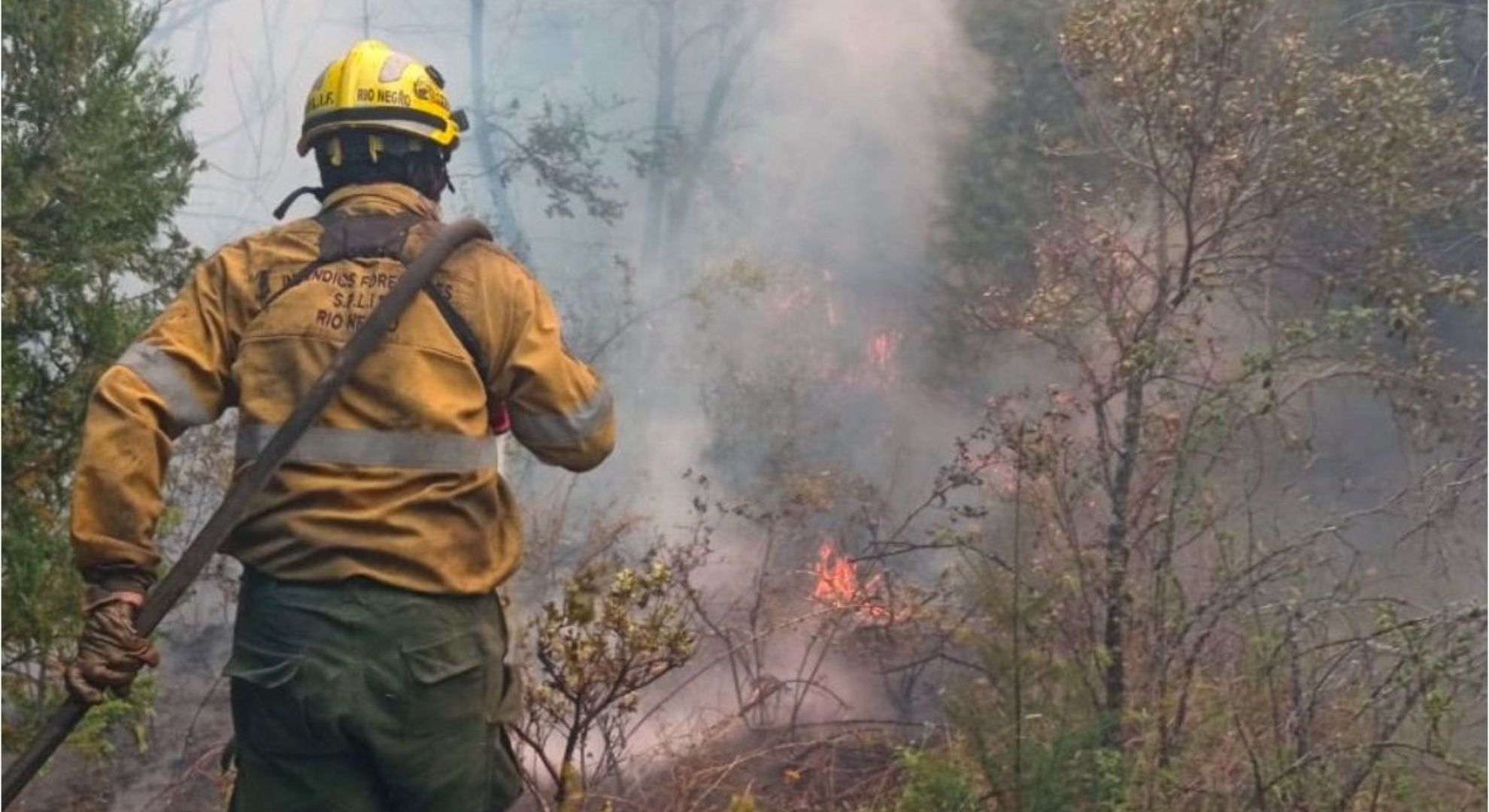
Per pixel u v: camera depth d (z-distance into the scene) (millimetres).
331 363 2258
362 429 2246
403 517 2232
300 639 2201
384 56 2471
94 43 4793
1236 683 4762
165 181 5117
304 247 2334
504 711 2367
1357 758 4543
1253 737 4578
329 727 2180
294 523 2217
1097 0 5215
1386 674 5023
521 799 5258
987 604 4648
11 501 4570
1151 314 5164
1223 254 5188
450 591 2252
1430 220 5539
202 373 2260
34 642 4645
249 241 2365
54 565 4609
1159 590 4828
